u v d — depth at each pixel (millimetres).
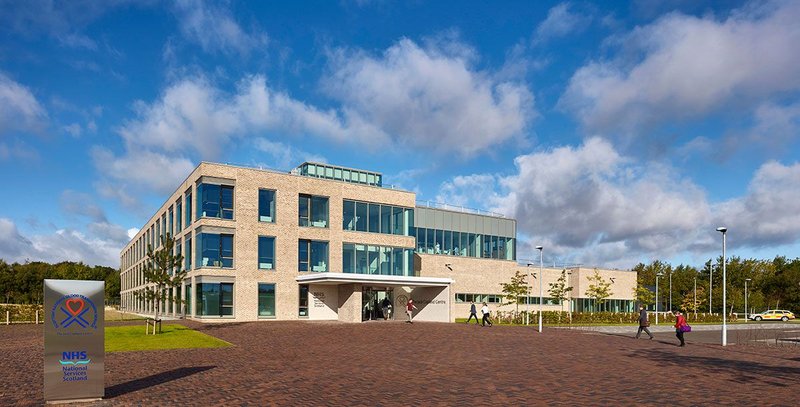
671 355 22359
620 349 24500
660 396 13000
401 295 48312
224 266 40875
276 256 42812
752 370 17766
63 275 105375
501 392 13430
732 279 92562
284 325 35781
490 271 60438
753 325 55469
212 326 34781
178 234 47875
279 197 43500
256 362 19062
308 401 12336
